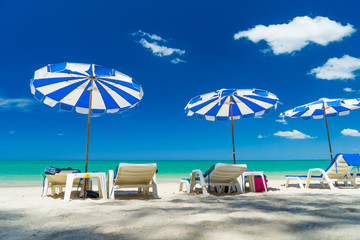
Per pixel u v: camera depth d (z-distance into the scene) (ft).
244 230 6.14
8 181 34.47
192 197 14.25
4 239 5.82
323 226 6.44
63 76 15.51
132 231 6.24
